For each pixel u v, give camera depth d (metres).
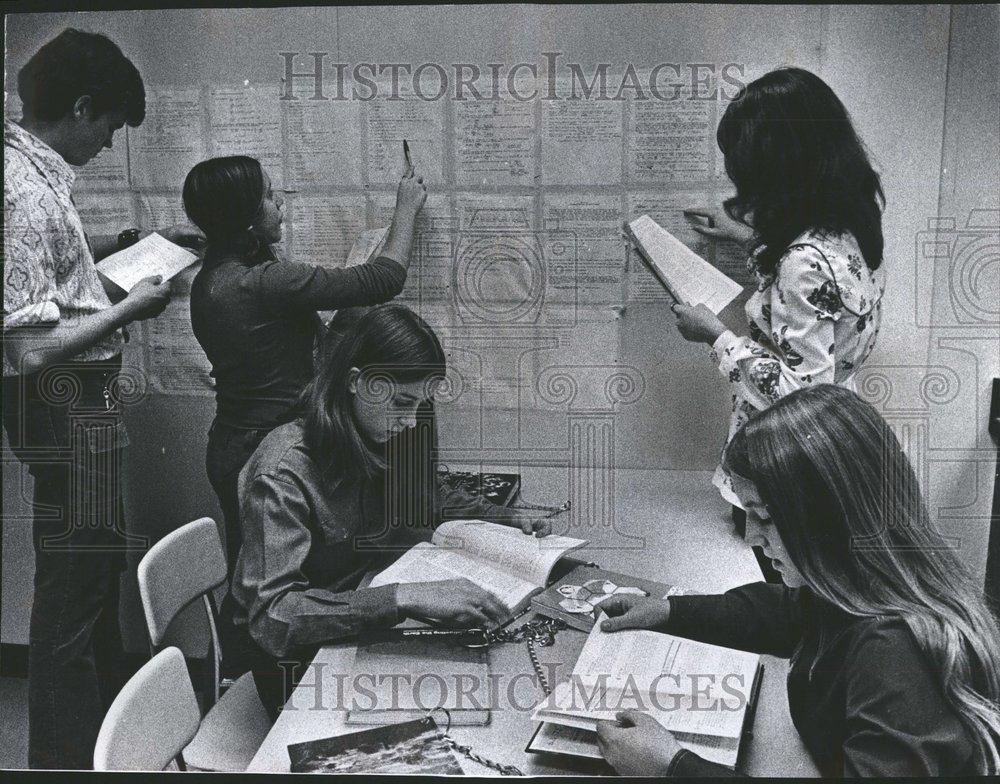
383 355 1.72
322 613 1.46
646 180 1.82
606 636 1.34
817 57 1.76
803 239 1.62
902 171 1.77
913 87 1.74
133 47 1.85
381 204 1.87
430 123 1.85
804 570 1.15
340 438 1.65
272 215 1.89
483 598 1.44
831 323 1.61
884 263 1.79
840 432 1.17
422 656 1.35
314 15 1.83
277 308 1.86
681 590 1.52
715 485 1.84
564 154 1.83
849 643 1.11
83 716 1.99
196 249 1.93
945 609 1.11
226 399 1.92
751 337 1.71
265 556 1.55
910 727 1.01
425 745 1.19
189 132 1.88
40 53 1.83
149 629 1.50
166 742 1.29
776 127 1.67
